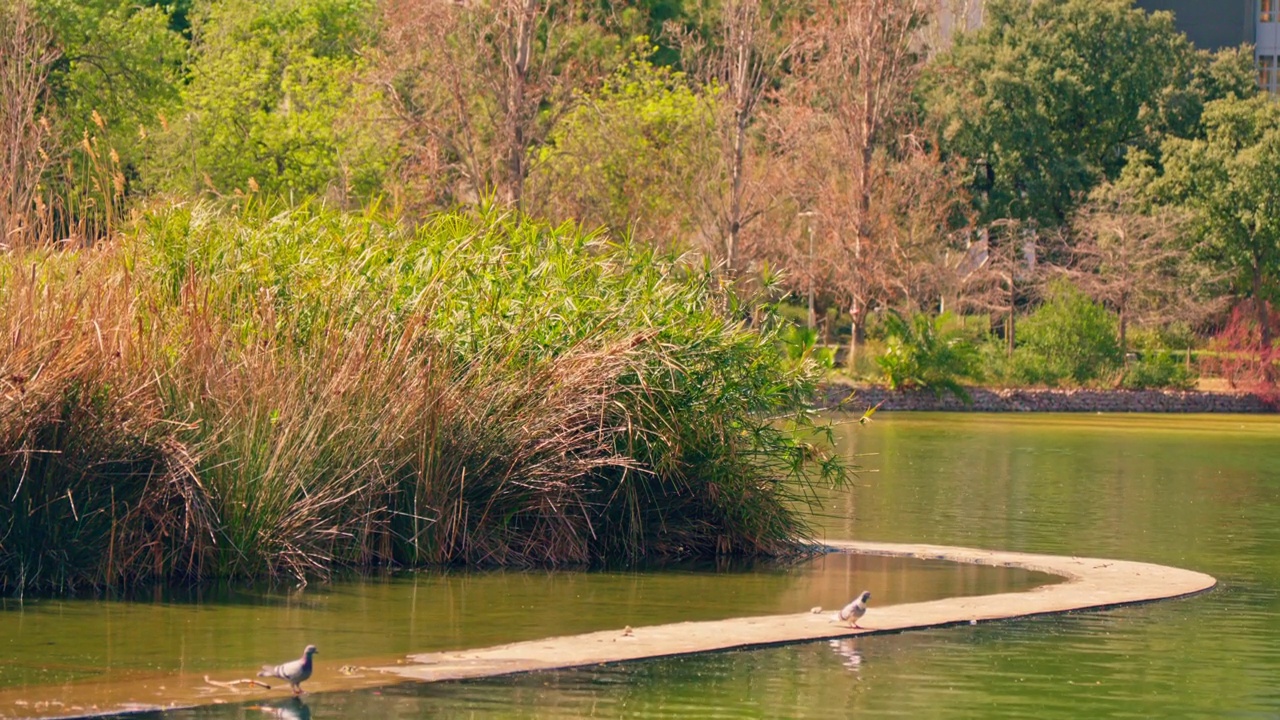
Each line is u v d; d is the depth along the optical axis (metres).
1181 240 58.59
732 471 15.41
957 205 61.78
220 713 8.84
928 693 9.62
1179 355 55.53
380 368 14.22
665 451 15.02
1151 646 11.13
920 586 13.59
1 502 12.40
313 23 56.34
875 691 9.65
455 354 14.93
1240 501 21.89
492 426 14.62
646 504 15.43
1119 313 56.69
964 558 15.30
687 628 11.40
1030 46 68.38
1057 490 23.17
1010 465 27.97
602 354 14.69
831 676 10.04
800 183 50.69
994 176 66.25
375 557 14.26
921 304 54.53
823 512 19.58
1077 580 13.98
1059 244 63.75
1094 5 68.69
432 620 11.70
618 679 9.84
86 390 12.58
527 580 13.66
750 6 46.47
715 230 45.53
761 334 16.44
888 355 48.31
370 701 9.16
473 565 14.38
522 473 14.56
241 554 13.16
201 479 13.11
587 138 43.88
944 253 55.44
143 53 44.50
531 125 36.09
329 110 48.00
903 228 53.00
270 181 46.41
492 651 10.52
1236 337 56.06
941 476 25.30
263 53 51.84
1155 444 34.91
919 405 48.09
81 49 43.19
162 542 13.11
